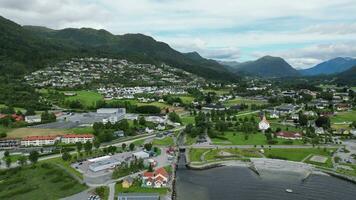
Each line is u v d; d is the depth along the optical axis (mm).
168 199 184625
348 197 199125
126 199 179500
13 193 191000
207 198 192875
